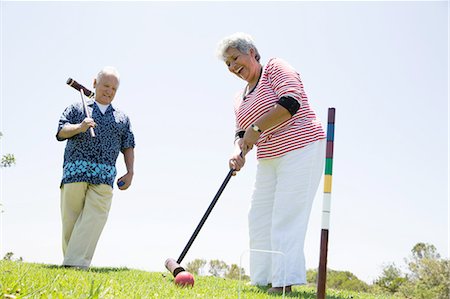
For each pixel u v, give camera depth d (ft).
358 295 13.37
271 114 10.69
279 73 11.23
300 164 11.07
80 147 14.66
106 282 7.56
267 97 11.41
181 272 9.75
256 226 12.09
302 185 11.03
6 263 12.75
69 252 14.56
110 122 15.14
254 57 11.94
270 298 8.79
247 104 11.91
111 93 15.19
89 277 9.46
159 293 7.64
